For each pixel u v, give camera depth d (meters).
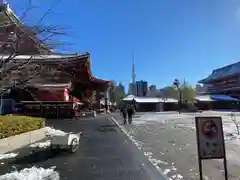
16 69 6.55
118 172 8.15
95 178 7.54
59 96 32.19
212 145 6.46
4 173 8.12
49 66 7.73
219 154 6.47
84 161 9.60
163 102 72.50
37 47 6.61
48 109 31.80
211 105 75.94
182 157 10.15
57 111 31.83
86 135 16.84
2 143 13.45
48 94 31.84
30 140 14.40
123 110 26.39
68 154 10.88
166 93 96.69
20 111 31.81
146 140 14.62
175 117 37.56
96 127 21.88
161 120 30.83
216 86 97.88
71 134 11.47
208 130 6.50
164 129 20.31
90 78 47.81
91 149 11.95
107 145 13.04
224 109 74.56
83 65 32.31
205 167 8.63
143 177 7.61
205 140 6.46
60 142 10.97
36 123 19.34
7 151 11.46
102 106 57.38
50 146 12.26
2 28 6.57
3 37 6.60
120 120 30.38
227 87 89.12
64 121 27.94
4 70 6.29
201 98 75.69
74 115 32.31
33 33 6.39
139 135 16.83
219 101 76.00
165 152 11.16
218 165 8.84
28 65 6.78
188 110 66.25
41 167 8.79
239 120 29.56
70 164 9.18
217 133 6.52
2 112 31.00
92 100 53.38
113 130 19.72
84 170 8.39
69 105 32.12
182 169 8.41
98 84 54.50
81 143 13.65
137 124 24.97
